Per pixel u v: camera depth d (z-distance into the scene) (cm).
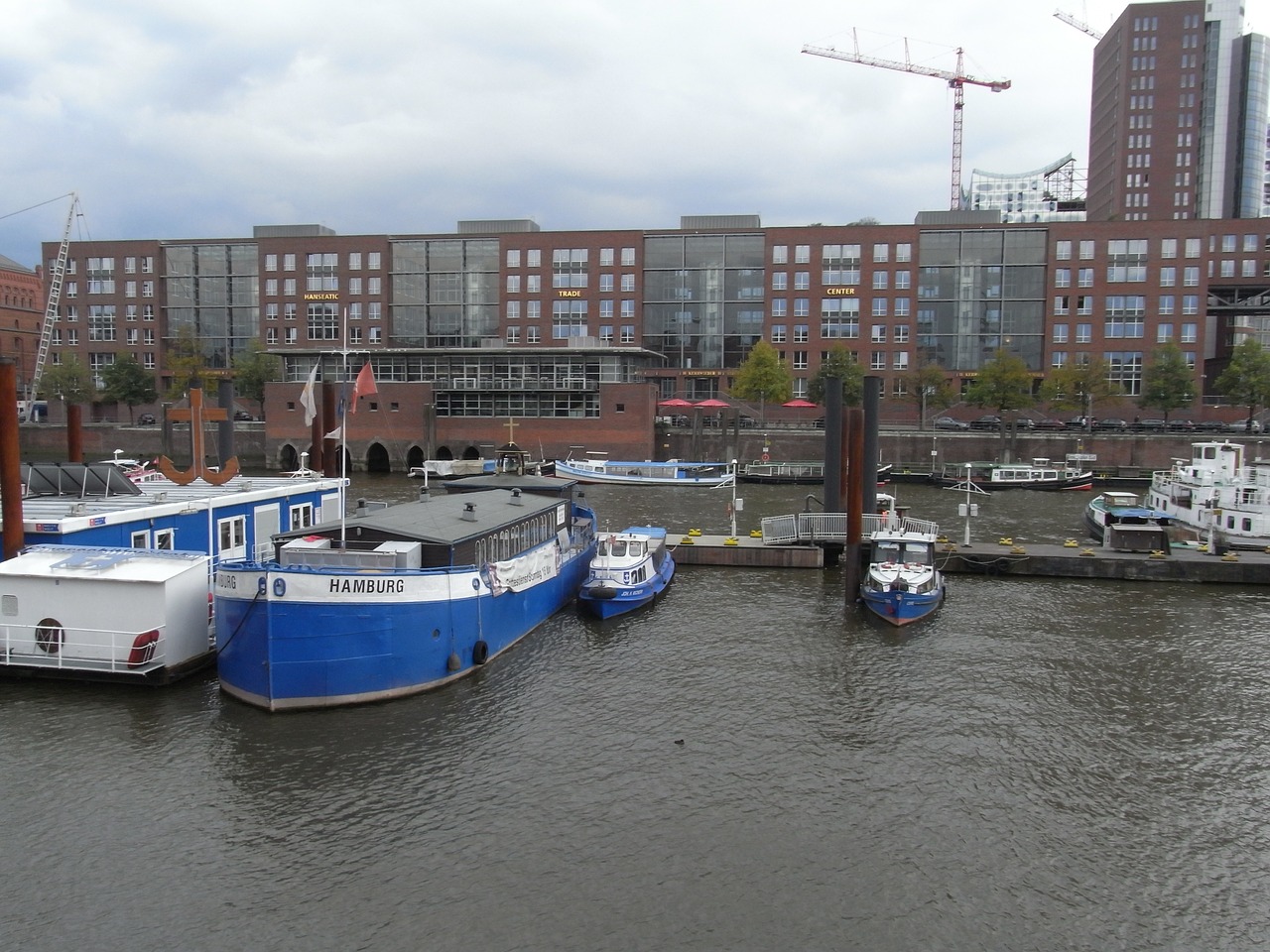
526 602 3519
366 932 1739
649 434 10662
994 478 9075
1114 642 3597
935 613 3969
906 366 12962
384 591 2703
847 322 13075
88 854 1983
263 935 1728
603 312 13512
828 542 4959
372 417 10800
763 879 1938
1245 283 14025
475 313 14062
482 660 3077
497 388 10762
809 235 13112
